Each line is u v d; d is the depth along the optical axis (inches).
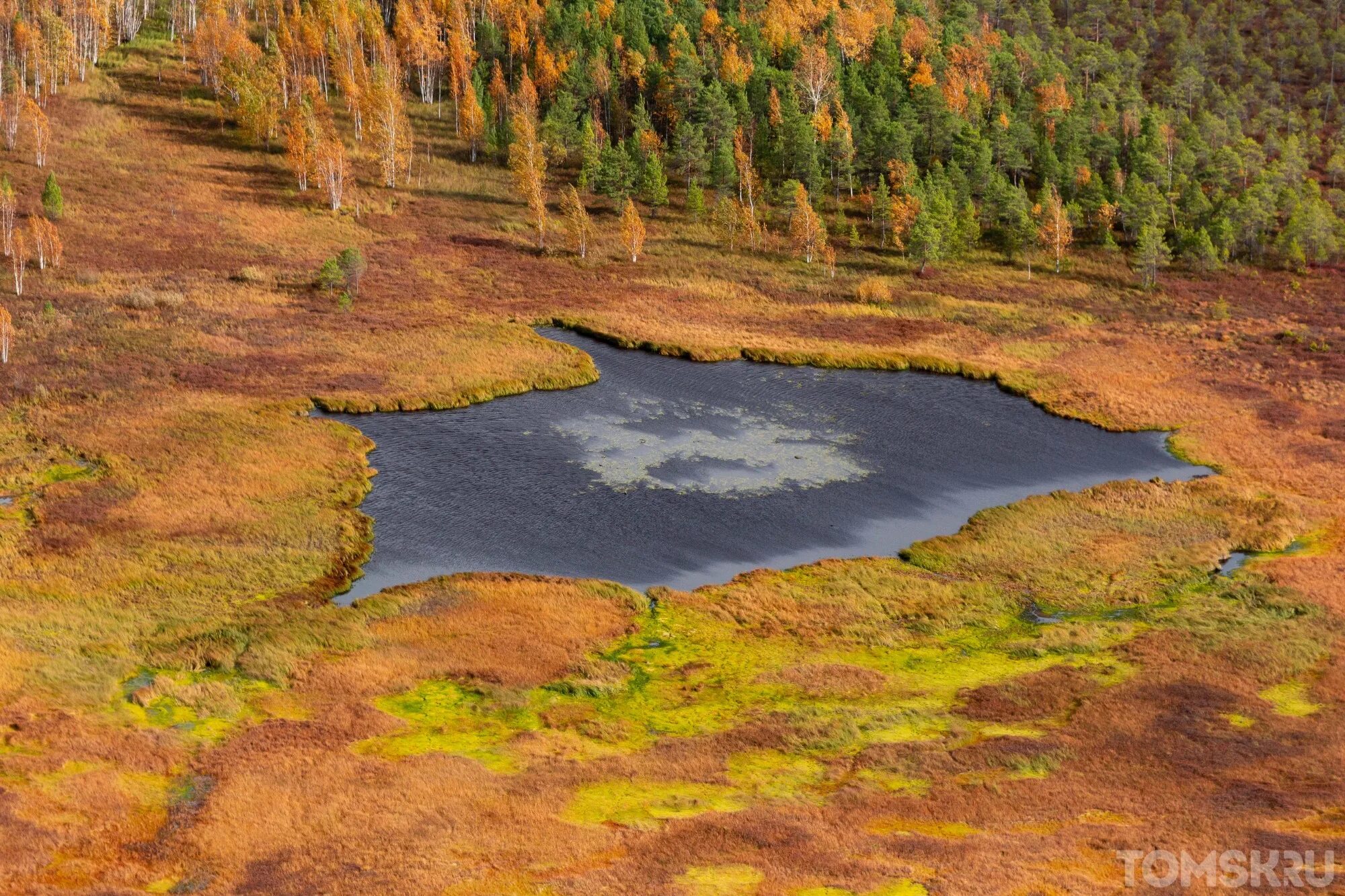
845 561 2709.2
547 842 1664.6
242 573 2513.5
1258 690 2165.4
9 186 4387.3
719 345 4210.1
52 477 2908.5
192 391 3496.6
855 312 4680.1
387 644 2267.5
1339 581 2613.2
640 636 2352.4
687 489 3073.3
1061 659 2305.6
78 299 4067.4
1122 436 3599.9
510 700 2097.7
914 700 2144.4
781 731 2015.3
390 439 3326.8
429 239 5093.5
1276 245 5403.5
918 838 1685.5
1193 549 2792.8
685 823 1726.1
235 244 4761.3
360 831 1683.1
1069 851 1637.6
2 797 1710.1
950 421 3663.9
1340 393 3924.7
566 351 4062.5
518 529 2810.0
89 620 2268.7
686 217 5585.6
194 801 1754.4
